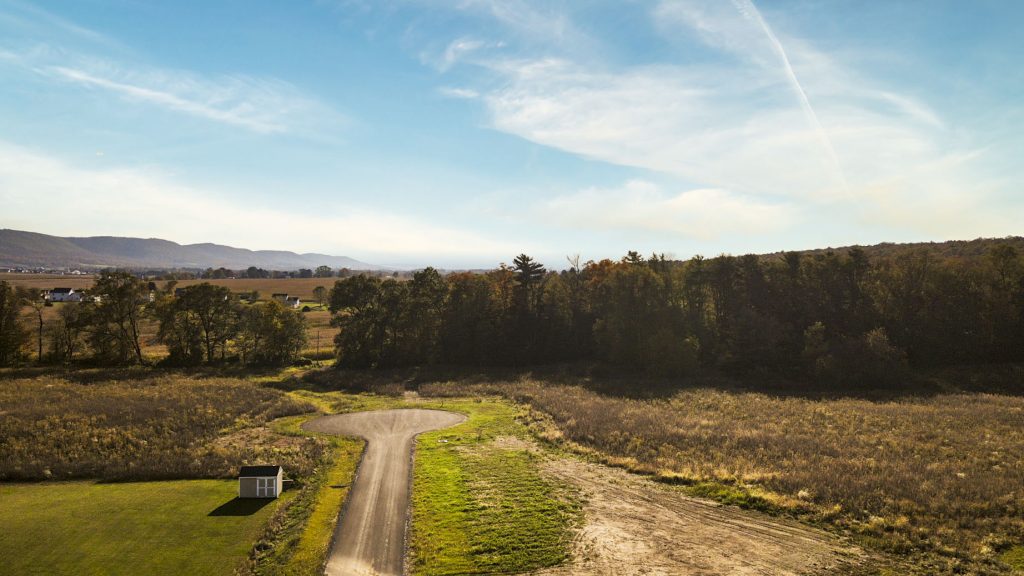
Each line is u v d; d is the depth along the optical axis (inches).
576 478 1371.8
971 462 1376.7
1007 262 2952.8
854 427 1788.9
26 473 1397.6
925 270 3053.6
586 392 2576.3
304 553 1003.3
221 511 1178.6
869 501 1135.0
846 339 2864.2
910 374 2672.2
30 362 3201.3
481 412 2209.6
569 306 3811.5
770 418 1948.8
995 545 954.1
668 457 1507.1
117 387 2573.8
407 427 1952.5
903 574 888.3
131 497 1258.6
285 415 2170.3
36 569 929.5
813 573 903.1
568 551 993.5
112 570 928.9
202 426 1924.2
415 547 1023.0
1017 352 2797.7
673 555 973.2
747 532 1055.0
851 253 3206.2
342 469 1471.5
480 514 1156.5
